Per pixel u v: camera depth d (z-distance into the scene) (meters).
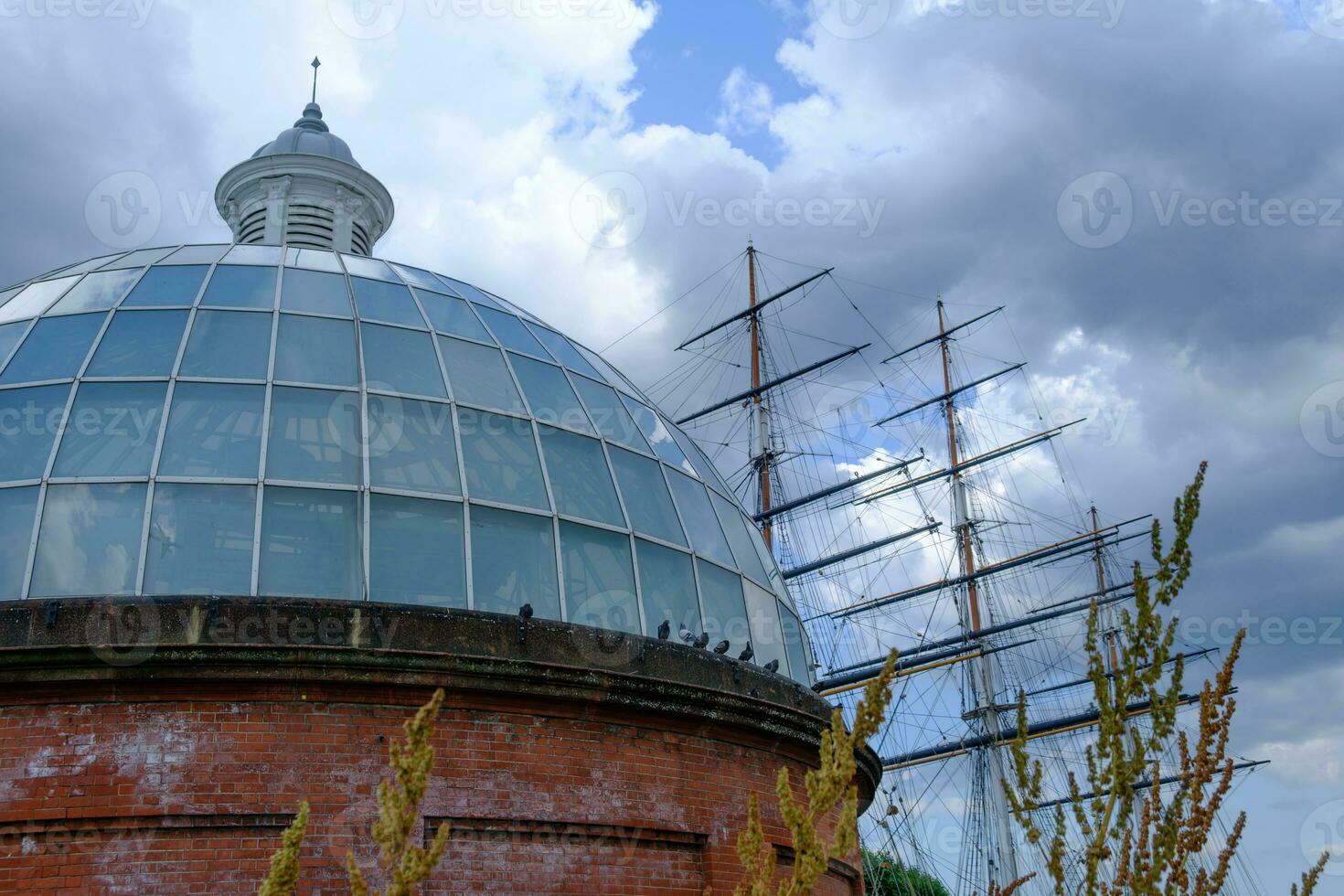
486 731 12.53
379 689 12.12
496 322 17.61
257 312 15.31
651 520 16.03
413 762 6.96
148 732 11.43
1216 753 8.75
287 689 11.84
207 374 14.12
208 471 13.09
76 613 11.52
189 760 11.39
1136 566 8.56
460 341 16.33
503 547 13.92
